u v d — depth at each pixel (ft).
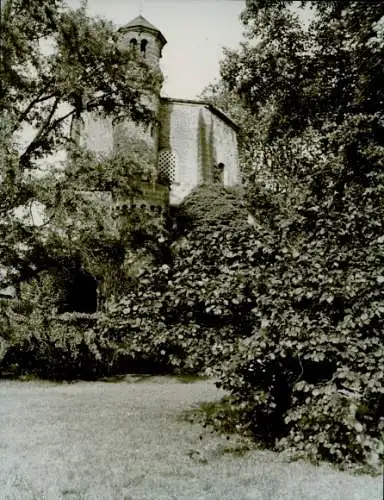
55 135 57.57
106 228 52.70
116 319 22.00
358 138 36.70
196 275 21.26
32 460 18.49
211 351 20.94
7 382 48.08
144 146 79.71
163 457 18.86
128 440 21.81
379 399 17.38
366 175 33.63
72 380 51.34
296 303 18.76
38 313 49.52
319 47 48.75
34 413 29.37
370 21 36.52
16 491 14.99
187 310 21.85
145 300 21.80
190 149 95.09
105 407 32.01
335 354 17.47
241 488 15.06
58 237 50.29
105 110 61.16
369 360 16.55
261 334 17.90
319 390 16.81
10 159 43.42
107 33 52.65
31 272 52.65
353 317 17.48
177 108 97.45
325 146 49.60
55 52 50.37
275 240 20.59
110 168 53.16
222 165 99.19
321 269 18.10
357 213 19.54
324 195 25.85
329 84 49.73
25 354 51.88
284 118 54.75
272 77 51.98
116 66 55.57
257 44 50.78
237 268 20.52
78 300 62.64
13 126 46.24
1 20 45.24
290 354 18.67
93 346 48.60
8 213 46.75
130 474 16.56
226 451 19.83
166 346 21.85
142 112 64.69
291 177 74.54
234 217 82.74
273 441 21.11
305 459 18.17
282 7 47.32
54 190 45.91
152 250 59.52
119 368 56.29
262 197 89.66
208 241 22.38
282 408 20.34
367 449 16.76
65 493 14.92
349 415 15.90
